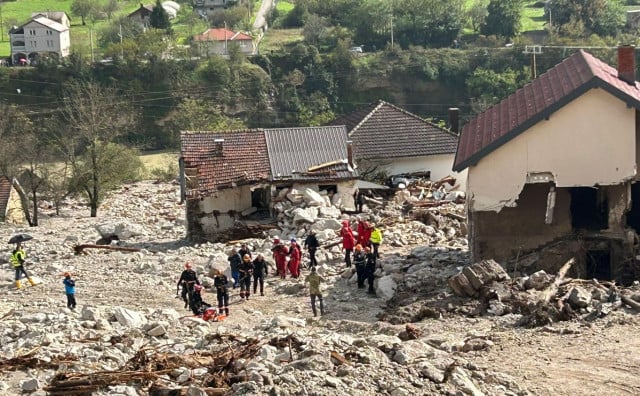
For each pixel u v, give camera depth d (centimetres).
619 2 14675
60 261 4362
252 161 4872
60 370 2136
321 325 2728
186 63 12775
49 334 2545
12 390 2038
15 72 12912
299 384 1825
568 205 3334
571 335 2289
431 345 2208
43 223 6719
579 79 3191
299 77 12450
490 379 1916
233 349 2198
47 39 14762
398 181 5700
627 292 2589
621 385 1914
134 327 2677
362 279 3288
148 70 12662
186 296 3103
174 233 5250
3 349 2452
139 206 7238
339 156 4925
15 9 18275
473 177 3284
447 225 4247
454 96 12125
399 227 4212
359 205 4719
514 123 3225
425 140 6269
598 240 3306
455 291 2838
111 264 4162
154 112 12306
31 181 6956
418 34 13712
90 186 7106
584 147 3180
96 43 15725
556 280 2806
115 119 9806
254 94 12388
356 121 6481
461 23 13788
